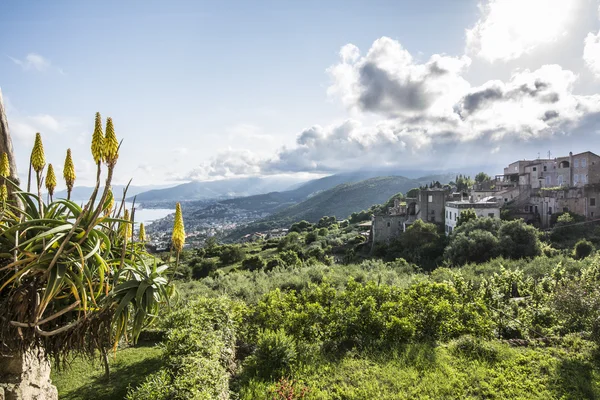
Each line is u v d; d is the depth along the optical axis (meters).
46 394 5.49
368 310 10.33
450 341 9.78
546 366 7.96
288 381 7.68
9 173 4.71
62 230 3.56
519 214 46.16
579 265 19.69
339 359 8.95
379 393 7.10
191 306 11.08
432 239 41.28
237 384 8.18
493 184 62.31
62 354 4.41
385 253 44.62
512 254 30.94
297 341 9.93
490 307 11.70
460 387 7.26
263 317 10.96
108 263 4.28
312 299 12.20
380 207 92.38
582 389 6.93
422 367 8.13
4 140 4.71
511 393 6.97
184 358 7.23
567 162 51.59
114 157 3.29
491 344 9.17
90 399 8.05
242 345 10.68
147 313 4.16
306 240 70.69
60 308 4.25
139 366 9.76
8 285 3.92
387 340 9.85
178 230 4.44
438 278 19.75
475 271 23.33
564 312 10.28
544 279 14.71
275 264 46.03
